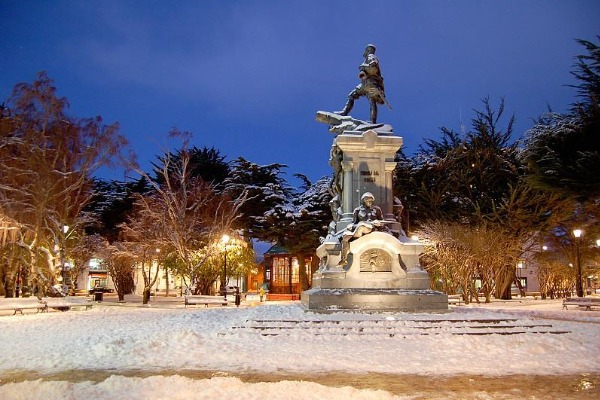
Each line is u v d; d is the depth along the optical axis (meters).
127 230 43.50
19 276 41.66
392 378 9.79
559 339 13.77
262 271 70.38
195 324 17.69
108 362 11.41
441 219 43.72
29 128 31.45
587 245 47.22
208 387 8.52
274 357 11.70
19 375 10.25
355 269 19.09
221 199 44.84
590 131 31.20
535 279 67.12
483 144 46.56
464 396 8.48
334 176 23.14
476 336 14.18
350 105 23.17
